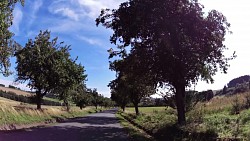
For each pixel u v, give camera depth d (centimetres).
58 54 4006
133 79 3100
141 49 2706
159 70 2703
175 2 2492
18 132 2277
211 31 2545
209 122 2403
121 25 2648
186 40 2527
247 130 1831
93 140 1964
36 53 3844
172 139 2044
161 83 2905
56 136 2086
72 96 5747
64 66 4162
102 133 2489
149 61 2694
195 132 1962
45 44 3925
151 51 2689
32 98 4191
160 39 2584
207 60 2730
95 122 4019
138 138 2217
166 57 2573
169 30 2509
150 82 2981
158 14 2486
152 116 4159
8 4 2133
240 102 3438
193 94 3303
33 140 1816
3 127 2450
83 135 2245
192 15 2505
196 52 2595
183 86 2725
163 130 2427
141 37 2695
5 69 2405
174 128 2325
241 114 2662
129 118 5109
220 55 2664
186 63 2603
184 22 2519
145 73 2841
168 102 3309
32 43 3884
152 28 2575
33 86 4025
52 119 3859
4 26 2088
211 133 1858
